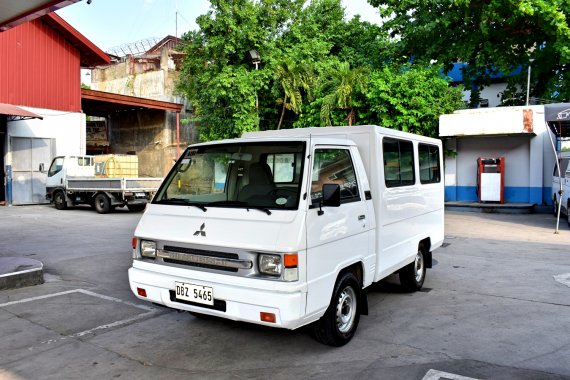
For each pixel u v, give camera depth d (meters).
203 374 3.79
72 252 9.00
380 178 5.01
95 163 16.73
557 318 5.18
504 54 15.30
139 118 24.00
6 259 7.36
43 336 4.64
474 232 11.94
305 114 18.20
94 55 20.33
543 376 3.73
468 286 6.64
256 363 3.99
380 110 16.61
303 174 3.93
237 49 17.62
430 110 16.75
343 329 4.43
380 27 16.80
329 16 20.94
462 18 15.27
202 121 19.02
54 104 18.97
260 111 18.36
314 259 3.81
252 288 3.67
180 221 4.20
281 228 3.69
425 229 6.49
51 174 17.80
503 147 17.59
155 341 4.50
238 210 3.97
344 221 4.27
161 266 4.20
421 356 4.13
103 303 5.75
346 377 3.72
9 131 18.39
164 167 22.92
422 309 5.55
